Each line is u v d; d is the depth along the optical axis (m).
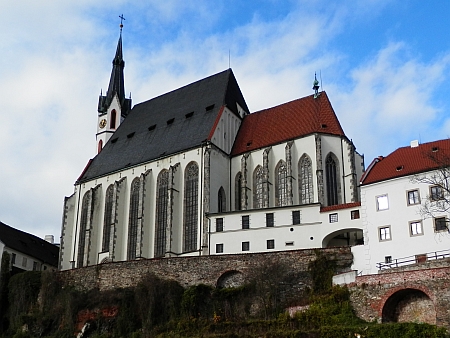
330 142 106.38
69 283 92.12
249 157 113.62
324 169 104.25
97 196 127.00
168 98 138.25
